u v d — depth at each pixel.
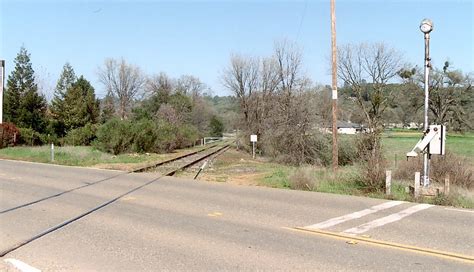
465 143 50.47
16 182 16.17
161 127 48.84
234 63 66.31
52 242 7.51
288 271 5.92
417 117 70.25
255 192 13.98
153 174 20.56
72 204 11.41
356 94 60.41
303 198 12.63
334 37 19.03
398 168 18.94
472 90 66.56
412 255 6.69
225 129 125.12
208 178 21.03
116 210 10.55
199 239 7.66
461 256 6.64
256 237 7.81
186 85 109.62
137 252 6.87
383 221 9.28
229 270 5.96
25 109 58.97
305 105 34.09
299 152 32.03
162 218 9.57
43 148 36.94
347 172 16.94
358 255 6.68
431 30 14.35
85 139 54.22
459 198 12.27
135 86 100.31
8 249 7.06
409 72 69.00
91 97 66.12
